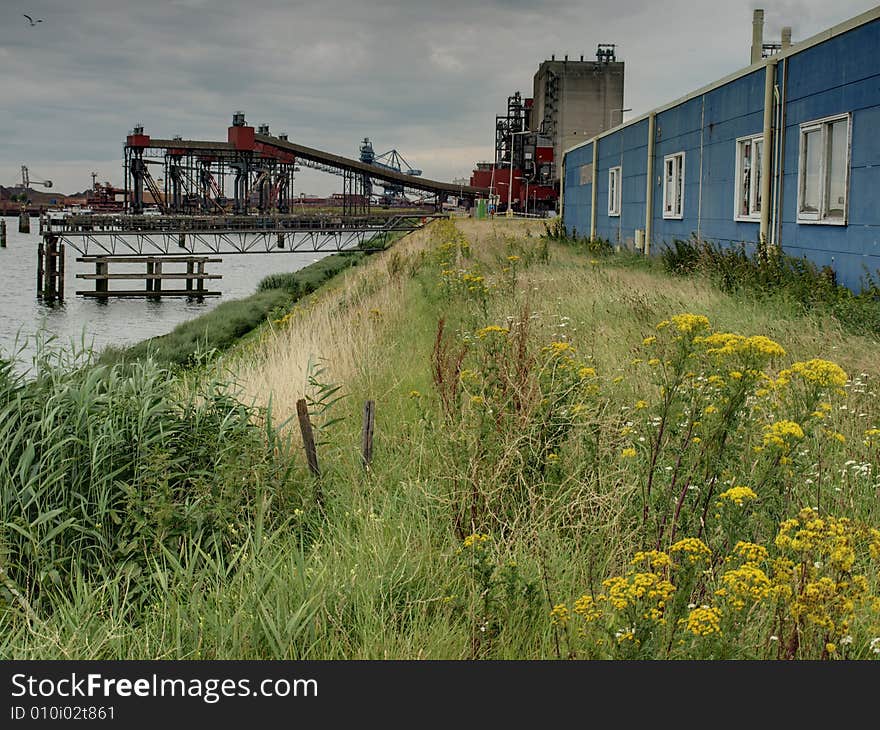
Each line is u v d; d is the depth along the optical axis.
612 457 6.62
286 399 9.20
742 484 5.51
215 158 135.50
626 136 31.72
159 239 105.25
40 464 6.35
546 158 145.88
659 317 13.02
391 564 5.58
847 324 12.48
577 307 14.51
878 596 4.67
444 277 17.58
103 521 6.33
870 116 14.95
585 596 4.26
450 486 6.55
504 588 4.92
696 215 24.14
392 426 8.66
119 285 61.91
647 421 6.38
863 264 15.20
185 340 22.20
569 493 6.22
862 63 15.16
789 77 18.08
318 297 28.67
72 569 5.96
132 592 5.59
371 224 83.12
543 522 5.90
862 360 9.91
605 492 6.03
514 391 7.12
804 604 3.92
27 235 145.00
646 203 28.98
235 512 6.49
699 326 5.57
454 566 5.58
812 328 12.06
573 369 7.68
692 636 4.12
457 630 4.94
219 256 90.88
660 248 27.05
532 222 73.56
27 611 5.33
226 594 5.21
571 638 4.65
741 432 5.64
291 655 4.77
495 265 25.41
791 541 4.12
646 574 4.12
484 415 6.71
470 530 6.08
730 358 5.33
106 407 7.04
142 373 7.86
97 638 5.06
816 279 15.70
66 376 8.02
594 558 5.34
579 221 40.19
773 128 18.81
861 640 4.46
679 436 5.69
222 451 6.93
